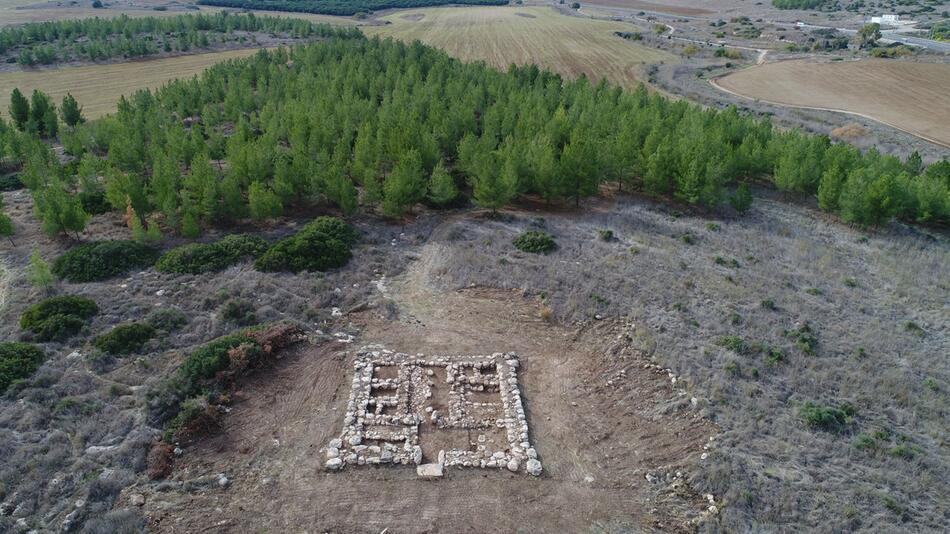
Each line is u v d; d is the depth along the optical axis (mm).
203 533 22000
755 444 26797
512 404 29078
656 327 34812
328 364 31328
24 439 25062
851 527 23188
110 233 43562
